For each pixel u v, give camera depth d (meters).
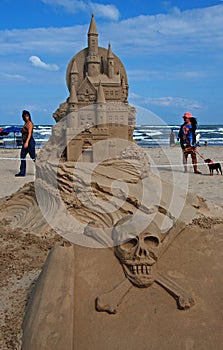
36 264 3.59
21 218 4.86
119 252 2.56
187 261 2.60
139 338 2.03
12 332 2.35
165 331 2.07
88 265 2.56
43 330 2.01
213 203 5.45
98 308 2.19
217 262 2.62
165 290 2.35
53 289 2.29
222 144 25.59
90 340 2.01
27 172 9.79
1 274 3.38
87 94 5.26
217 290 2.36
